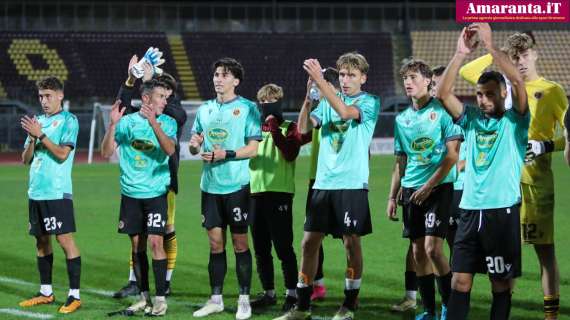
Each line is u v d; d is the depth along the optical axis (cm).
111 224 1302
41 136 700
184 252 1041
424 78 657
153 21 4144
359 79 662
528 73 652
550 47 4097
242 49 4066
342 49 4119
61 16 4047
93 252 1043
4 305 732
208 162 696
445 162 635
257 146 699
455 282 555
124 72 3862
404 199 675
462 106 562
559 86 645
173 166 722
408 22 4159
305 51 4097
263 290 809
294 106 3891
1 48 3838
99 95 3762
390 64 4078
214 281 704
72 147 725
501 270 544
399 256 1002
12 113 3469
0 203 1598
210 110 713
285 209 727
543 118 641
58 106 738
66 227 716
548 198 642
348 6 4238
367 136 657
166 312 709
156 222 697
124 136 705
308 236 660
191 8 4172
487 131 550
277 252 726
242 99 712
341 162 652
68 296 716
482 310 714
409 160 674
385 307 733
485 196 545
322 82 624
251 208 740
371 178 2111
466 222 552
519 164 549
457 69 552
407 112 677
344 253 1022
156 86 710
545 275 650
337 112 629
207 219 701
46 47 3900
